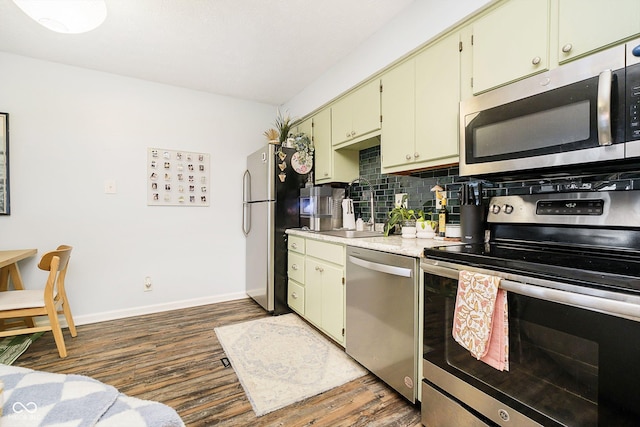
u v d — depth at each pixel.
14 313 1.93
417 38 1.81
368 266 1.70
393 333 1.58
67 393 0.59
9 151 2.39
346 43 2.29
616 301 0.81
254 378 1.78
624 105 1.00
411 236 1.99
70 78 2.60
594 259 1.06
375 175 2.65
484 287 1.09
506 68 1.38
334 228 2.84
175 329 2.51
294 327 2.54
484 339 1.08
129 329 2.52
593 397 0.87
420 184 2.22
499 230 1.53
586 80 1.08
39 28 2.06
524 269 1.02
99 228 2.73
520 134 1.27
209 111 3.23
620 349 0.82
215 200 3.28
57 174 2.56
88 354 2.07
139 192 2.89
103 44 2.27
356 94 2.38
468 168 1.48
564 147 1.14
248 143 3.46
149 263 2.95
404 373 1.52
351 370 1.87
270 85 3.05
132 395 1.62
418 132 1.83
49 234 2.54
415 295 1.45
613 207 1.15
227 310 3.01
